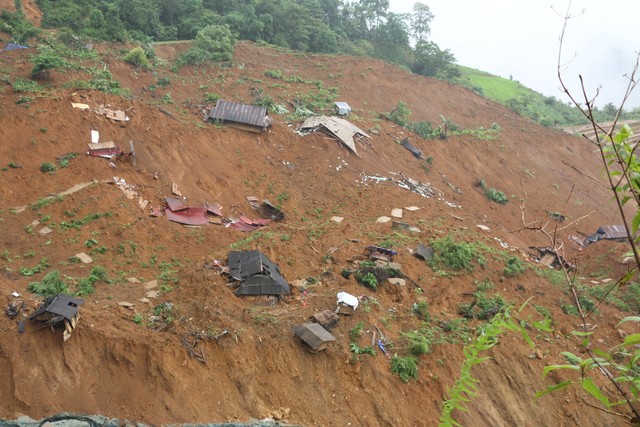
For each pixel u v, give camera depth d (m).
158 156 37.78
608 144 4.12
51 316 21.61
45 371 20.98
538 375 26.64
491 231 44.16
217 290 26.05
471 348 4.75
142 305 25.30
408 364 24.77
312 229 34.28
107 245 30.00
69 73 41.88
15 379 20.47
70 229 30.02
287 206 39.88
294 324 25.17
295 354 24.17
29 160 33.09
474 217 47.06
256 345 24.00
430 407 24.11
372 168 47.22
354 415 23.22
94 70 44.41
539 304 31.83
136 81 48.53
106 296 25.47
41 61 39.81
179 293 26.23
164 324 24.06
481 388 25.50
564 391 26.25
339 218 39.28
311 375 23.94
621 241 45.44
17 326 21.45
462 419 24.09
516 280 33.19
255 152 43.44
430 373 25.00
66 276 26.22
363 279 28.92
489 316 28.48
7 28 48.78
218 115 44.47
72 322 21.75
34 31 48.03
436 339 26.45
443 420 4.74
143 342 22.52
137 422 20.78
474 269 32.44
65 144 34.81
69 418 20.27
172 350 22.73
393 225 37.81
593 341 29.53
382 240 33.94
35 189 31.81
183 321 24.39
